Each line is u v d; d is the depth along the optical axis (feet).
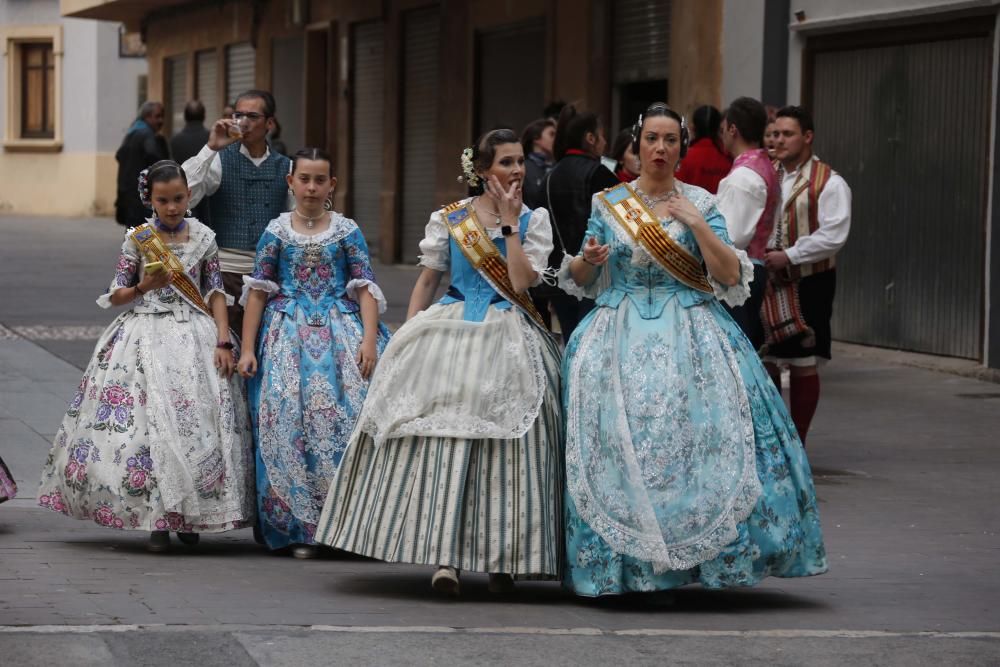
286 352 26.07
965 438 38.09
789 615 22.26
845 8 51.90
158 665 18.40
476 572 24.41
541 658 19.35
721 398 22.30
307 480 25.75
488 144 22.99
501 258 22.99
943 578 24.90
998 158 46.06
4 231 115.85
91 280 75.25
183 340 26.05
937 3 47.78
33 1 150.30
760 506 22.12
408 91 88.02
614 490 22.02
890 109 51.19
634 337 22.61
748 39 56.13
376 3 89.97
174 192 26.25
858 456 35.73
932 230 49.67
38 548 25.64
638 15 64.59
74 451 25.82
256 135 30.14
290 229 26.45
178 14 124.67
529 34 74.38
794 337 33.27
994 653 20.20
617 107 66.80
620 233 22.97
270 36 106.63
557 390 23.04
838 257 53.93
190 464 25.49
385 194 89.92
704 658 19.60
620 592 21.99
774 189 31.48
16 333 54.08
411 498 22.43
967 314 48.44
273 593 22.77
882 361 50.90
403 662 18.90
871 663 19.60
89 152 147.74
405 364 22.65
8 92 153.28
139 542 26.73
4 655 18.58
